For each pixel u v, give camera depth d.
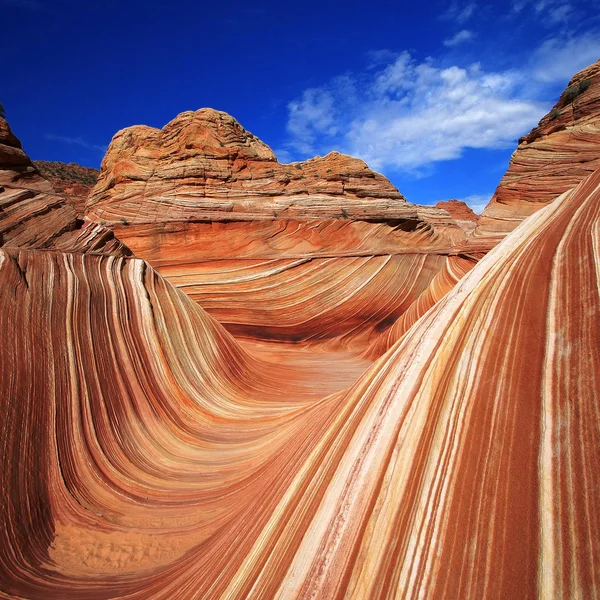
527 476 2.25
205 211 23.14
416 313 13.81
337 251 23.77
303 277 21.95
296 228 23.86
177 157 25.45
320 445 3.80
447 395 2.96
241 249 22.42
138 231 22.58
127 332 8.03
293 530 3.04
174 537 4.61
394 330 14.41
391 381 3.55
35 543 4.46
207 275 21.14
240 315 20.20
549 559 1.93
